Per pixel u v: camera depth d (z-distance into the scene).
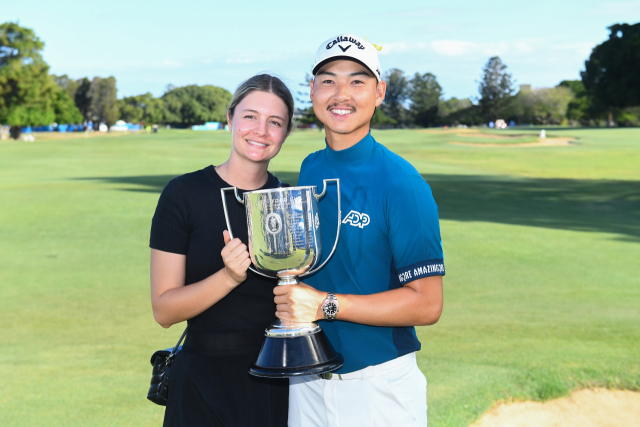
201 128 150.00
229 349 2.31
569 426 3.70
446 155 42.25
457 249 10.86
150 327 6.32
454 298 7.34
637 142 47.88
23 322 6.52
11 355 5.27
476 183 24.94
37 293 7.93
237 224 2.35
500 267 9.37
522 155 41.19
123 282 8.57
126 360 5.11
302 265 2.09
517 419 3.76
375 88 2.21
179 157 39.66
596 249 11.00
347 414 2.21
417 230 2.07
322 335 2.10
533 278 8.56
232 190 2.35
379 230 2.13
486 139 54.94
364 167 2.17
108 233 12.82
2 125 82.19
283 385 2.44
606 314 6.43
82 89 122.50
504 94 113.06
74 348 5.51
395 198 2.08
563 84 132.62
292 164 30.83
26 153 44.75
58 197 18.52
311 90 2.27
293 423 2.39
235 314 2.32
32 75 79.88
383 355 2.17
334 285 2.20
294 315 2.04
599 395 4.08
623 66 75.00
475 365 4.57
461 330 5.74
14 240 12.09
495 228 13.55
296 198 2.05
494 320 6.16
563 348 5.02
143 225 13.77
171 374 2.38
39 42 81.06
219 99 161.12
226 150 47.62
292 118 2.45
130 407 4.00
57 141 64.94
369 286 2.16
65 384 4.46
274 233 2.05
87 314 6.87
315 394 2.29
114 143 58.44
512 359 4.71
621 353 4.85
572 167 34.38
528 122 115.56
